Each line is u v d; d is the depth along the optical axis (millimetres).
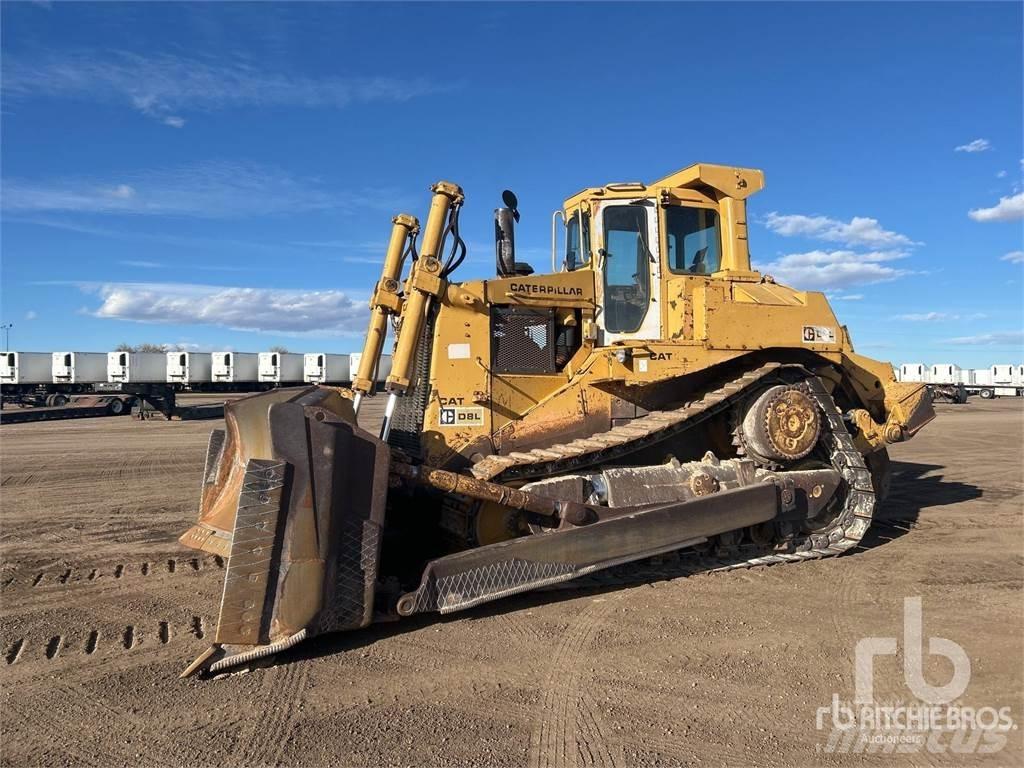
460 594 5102
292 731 3689
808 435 6668
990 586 6055
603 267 6734
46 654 4668
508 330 6395
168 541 7660
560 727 3738
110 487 11227
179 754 3479
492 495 5316
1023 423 23906
